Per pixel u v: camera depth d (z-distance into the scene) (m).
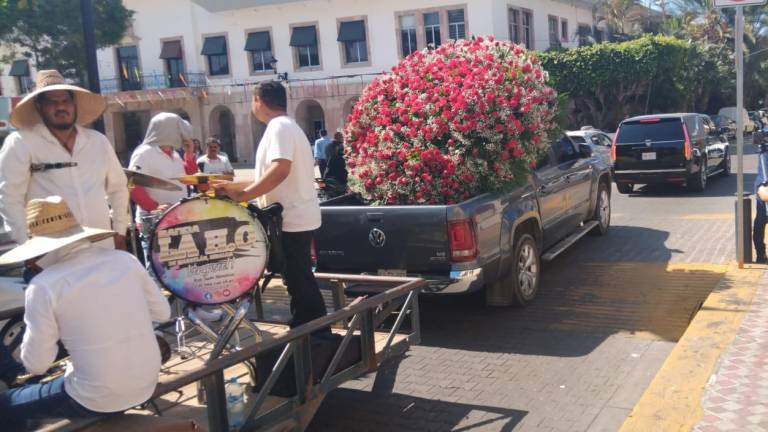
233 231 3.69
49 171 3.84
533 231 7.60
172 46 38.34
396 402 5.11
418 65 7.43
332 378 4.04
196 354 4.50
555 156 8.76
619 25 42.12
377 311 5.15
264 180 4.02
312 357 3.97
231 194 3.91
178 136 5.88
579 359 5.69
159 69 38.75
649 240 10.03
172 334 4.86
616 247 9.70
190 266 3.61
